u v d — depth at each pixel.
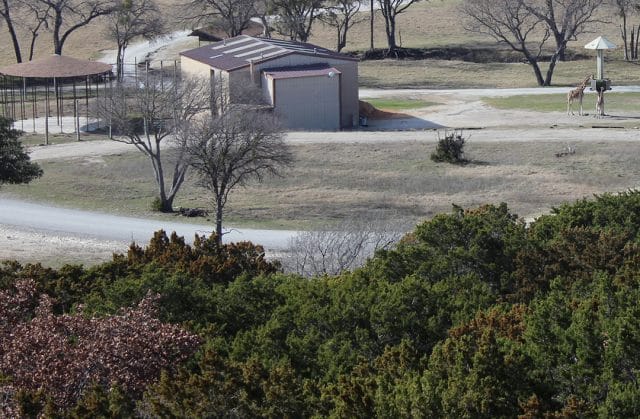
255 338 29.58
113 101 77.31
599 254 37.62
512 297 35.53
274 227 64.62
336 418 22.33
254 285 34.50
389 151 89.19
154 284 33.44
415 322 29.66
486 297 32.75
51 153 90.56
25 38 167.50
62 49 161.88
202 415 22.39
